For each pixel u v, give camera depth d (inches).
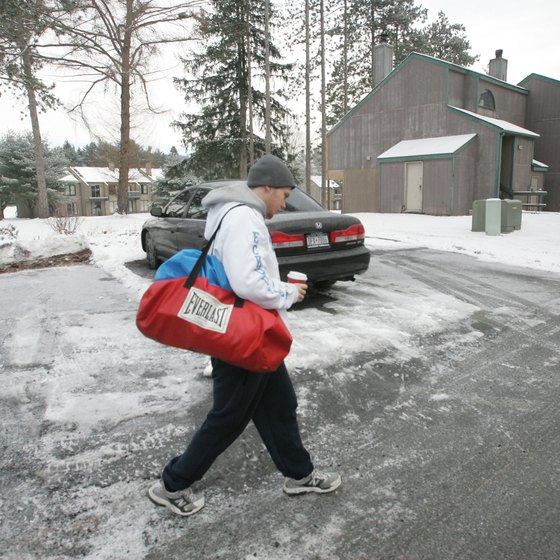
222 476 100.9
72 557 78.5
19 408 128.6
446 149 747.4
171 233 274.1
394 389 141.1
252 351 73.2
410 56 834.8
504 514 88.9
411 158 775.1
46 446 110.9
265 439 90.5
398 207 812.0
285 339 75.7
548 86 924.0
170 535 83.7
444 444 113.0
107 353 167.6
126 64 829.2
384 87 879.7
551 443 113.3
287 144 1191.6
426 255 378.6
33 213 1412.4
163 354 166.7
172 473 87.2
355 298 239.1
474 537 83.1
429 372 153.0
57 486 96.8
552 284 273.1
